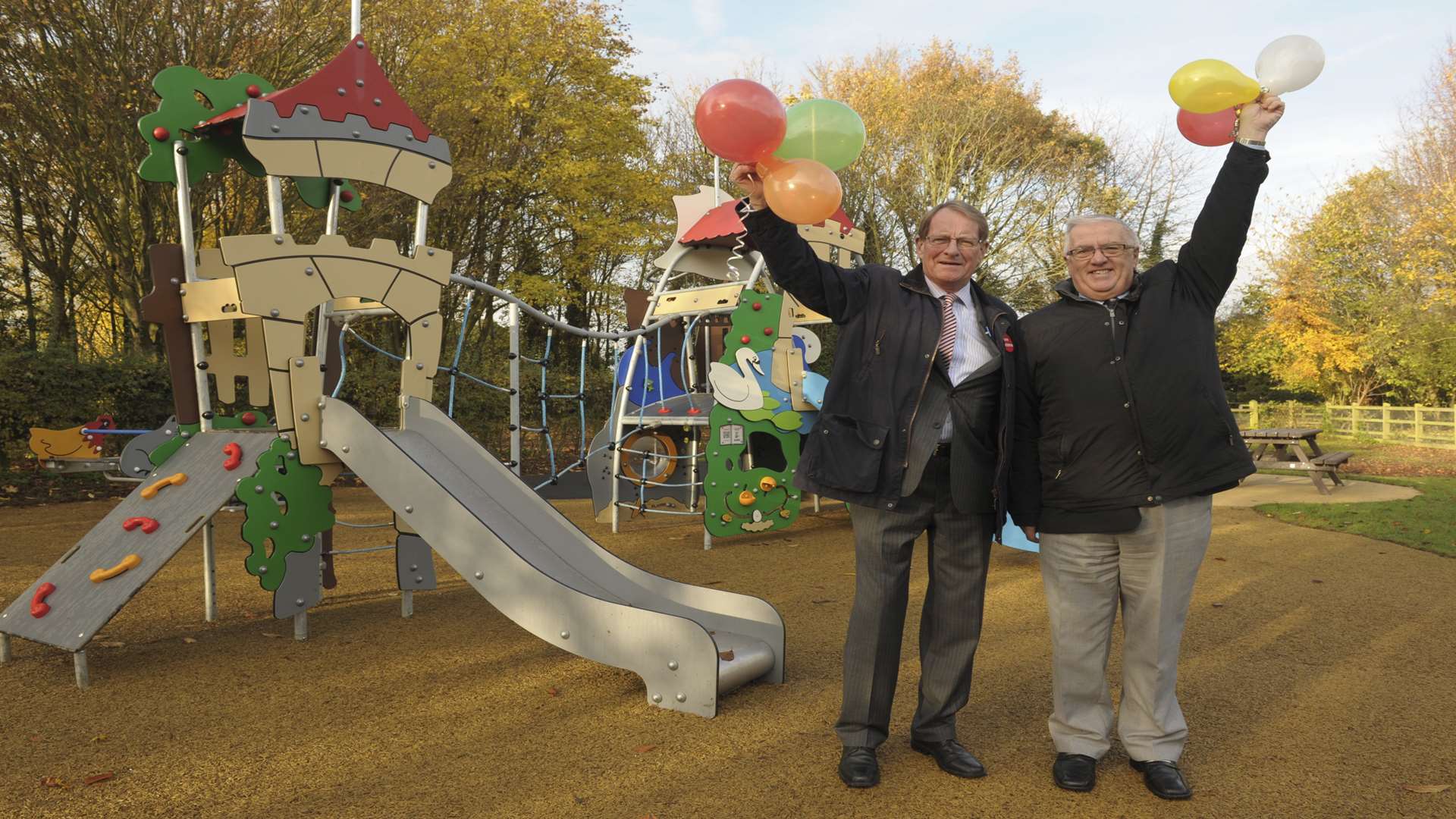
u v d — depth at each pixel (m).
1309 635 4.23
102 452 8.14
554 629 3.38
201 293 4.36
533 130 17.81
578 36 18.20
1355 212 24.16
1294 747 2.87
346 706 3.23
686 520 8.25
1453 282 21.69
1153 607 2.50
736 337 6.65
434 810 2.41
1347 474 12.57
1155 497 2.42
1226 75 2.29
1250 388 27.09
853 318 2.53
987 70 24.28
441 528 3.55
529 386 12.36
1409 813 2.39
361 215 12.11
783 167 2.35
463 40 16.41
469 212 16.89
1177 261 2.53
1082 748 2.60
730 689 3.30
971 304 2.55
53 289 12.18
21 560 5.66
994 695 3.36
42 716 3.12
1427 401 23.17
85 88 9.80
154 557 3.63
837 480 2.46
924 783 2.58
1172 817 2.38
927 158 21.33
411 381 4.34
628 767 2.70
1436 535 7.02
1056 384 2.52
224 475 3.98
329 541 5.08
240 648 3.97
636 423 7.46
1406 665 3.75
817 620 4.52
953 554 2.56
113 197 10.79
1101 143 24.30
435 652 3.92
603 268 21.00
